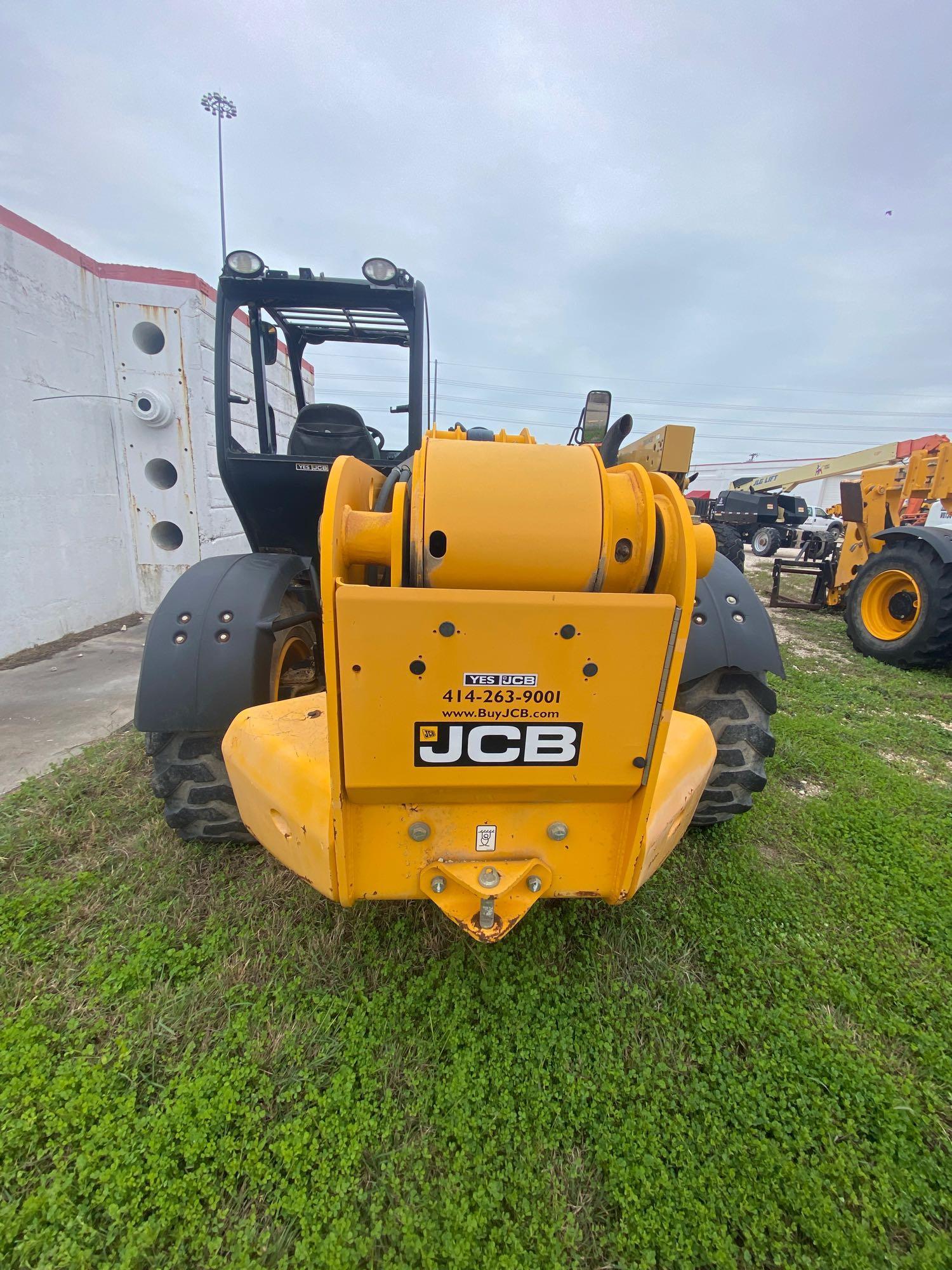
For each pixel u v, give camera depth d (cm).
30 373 487
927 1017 167
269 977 169
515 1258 112
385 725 118
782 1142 133
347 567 125
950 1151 134
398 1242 114
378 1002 160
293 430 278
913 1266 114
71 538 540
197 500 607
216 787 200
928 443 665
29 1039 148
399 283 254
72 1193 119
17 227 468
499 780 126
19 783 285
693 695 212
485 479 114
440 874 136
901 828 258
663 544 120
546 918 191
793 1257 116
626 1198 122
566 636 115
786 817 264
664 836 141
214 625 193
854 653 592
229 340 258
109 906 196
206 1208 118
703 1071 150
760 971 178
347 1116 135
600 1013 163
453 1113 136
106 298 559
